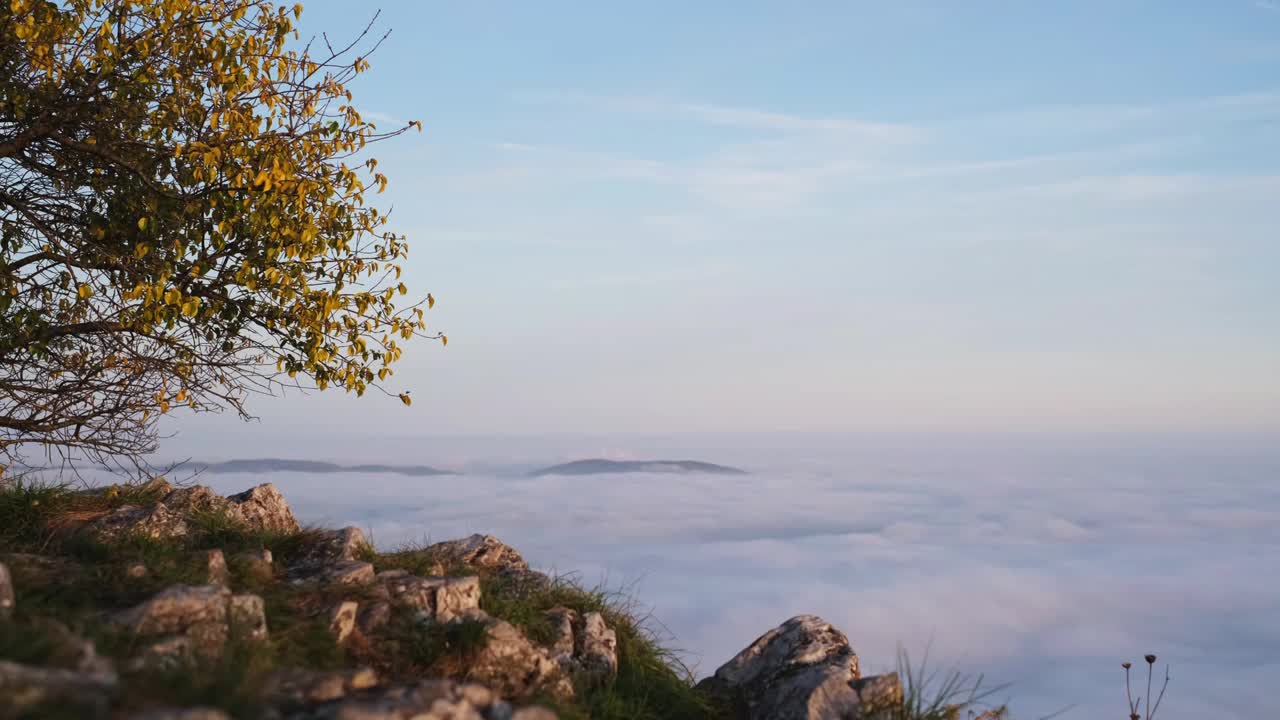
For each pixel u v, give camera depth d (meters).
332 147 10.46
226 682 5.07
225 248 10.23
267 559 8.38
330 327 10.18
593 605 9.25
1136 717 8.08
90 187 10.75
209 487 10.78
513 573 9.78
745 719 7.97
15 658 4.64
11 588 5.60
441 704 5.43
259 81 10.03
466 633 7.20
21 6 8.73
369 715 5.06
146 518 8.96
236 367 10.19
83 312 10.66
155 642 5.61
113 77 9.76
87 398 9.99
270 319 10.34
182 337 10.45
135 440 9.96
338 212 10.68
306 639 6.63
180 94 10.08
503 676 7.14
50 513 9.32
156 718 4.11
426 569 9.12
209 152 9.18
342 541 9.21
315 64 10.17
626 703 7.89
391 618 7.37
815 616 9.07
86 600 6.30
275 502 11.20
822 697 7.45
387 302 10.40
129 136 10.35
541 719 5.84
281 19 10.02
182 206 9.91
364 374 10.45
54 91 9.78
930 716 7.05
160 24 9.65
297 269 10.15
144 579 6.94
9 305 9.47
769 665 8.45
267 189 9.25
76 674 4.48
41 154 10.85
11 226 10.48
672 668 8.89
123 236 10.34
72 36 9.59
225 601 6.20
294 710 5.29
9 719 3.88
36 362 10.21
